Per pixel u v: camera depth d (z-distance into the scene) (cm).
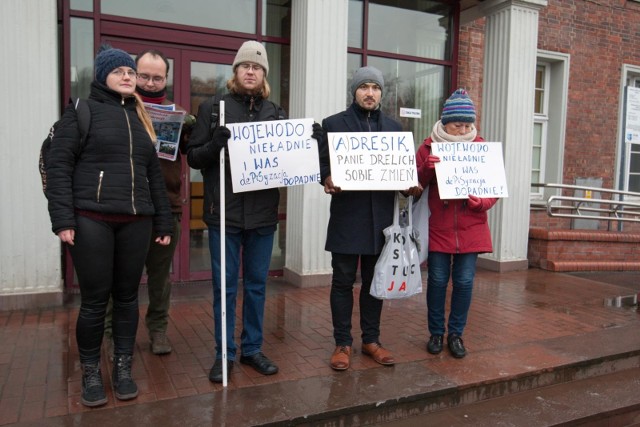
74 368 334
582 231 731
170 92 532
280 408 292
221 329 320
